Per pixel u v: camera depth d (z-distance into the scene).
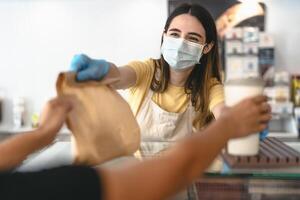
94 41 3.80
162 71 1.32
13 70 3.87
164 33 1.32
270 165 0.73
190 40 1.24
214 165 0.73
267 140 0.92
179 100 1.29
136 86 1.29
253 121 0.53
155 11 3.72
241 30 3.45
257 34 3.44
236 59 3.45
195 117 1.25
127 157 0.74
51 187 0.39
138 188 0.41
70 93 0.71
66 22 3.79
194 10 1.25
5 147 0.53
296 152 0.80
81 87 0.74
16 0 3.77
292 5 3.64
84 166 0.44
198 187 0.72
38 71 3.86
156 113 1.25
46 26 3.80
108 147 0.72
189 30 1.23
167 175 0.43
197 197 0.69
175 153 0.45
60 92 0.70
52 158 0.68
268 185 0.73
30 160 0.61
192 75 1.31
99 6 3.75
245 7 3.61
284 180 0.73
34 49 3.83
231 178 0.73
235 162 0.73
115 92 0.85
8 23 3.81
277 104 3.45
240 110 0.53
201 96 1.25
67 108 0.65
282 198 0.70
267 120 0.58
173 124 1.21
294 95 3.53
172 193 0.44
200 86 1.29
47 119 0.61
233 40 3.44
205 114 1.24
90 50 3.81
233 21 3.62
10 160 0.52
